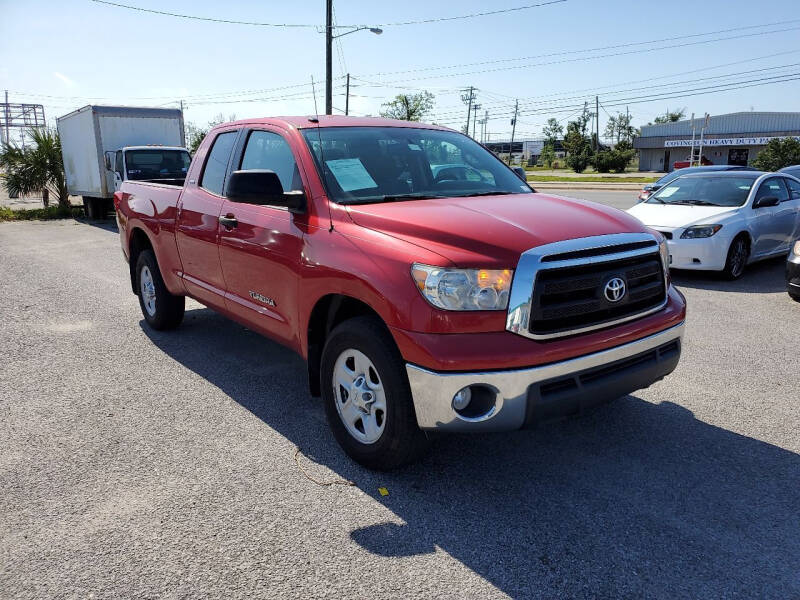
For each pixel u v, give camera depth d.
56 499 3.14
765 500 3.15
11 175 21.45
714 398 4.45
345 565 2.65
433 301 2.91
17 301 7.49
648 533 2.87
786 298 7.62
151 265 5.83
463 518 2.99
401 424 3.13
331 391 3.55
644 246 3.34
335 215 3.55
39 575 2.58
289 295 3.79
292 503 3.11
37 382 4.76
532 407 2.93
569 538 2.83
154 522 2.95
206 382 4.76
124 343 5.75
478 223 3.17
